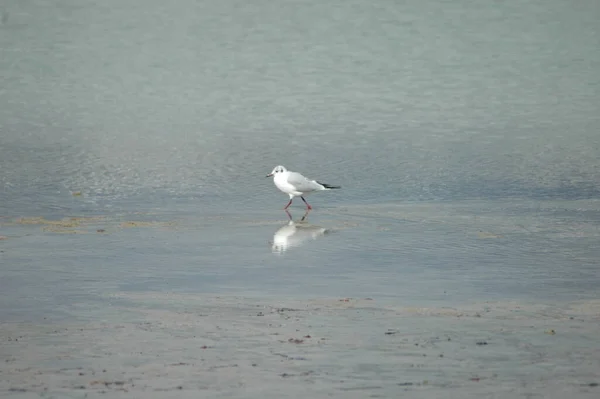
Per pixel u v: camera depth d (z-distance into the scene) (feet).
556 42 238.89
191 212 85.51
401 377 37.93
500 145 127.75
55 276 58.59
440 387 36.68
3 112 153.28
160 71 198.70
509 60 214.28
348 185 102.17
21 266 61.41
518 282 57.77
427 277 59.26
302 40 236.02
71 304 51.29
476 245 70.13
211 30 251.80
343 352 41.57
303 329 45.75
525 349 42.06
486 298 53.31
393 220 81.66
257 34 244.63
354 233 75.15
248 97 169.27
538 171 109.40
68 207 87.30
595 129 140.77
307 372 38.60
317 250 68.03
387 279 58.65
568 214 84.84
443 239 72.54
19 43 234.38
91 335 44.62
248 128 140.46
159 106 161.27
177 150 122.21
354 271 61.05
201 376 38.04
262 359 40.47
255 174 107.04
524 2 297.94
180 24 262.26
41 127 140.15
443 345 42.75
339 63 206.49
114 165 110.93
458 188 100.32
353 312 49.47
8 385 36.81
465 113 155.22
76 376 38.04
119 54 219.82
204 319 47.91
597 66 207.82
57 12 281.13
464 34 247.70
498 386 36.78
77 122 145.28
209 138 131.64
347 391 36.17
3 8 285.02
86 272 59.93
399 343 43.11
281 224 79.46
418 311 49.78
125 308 50.42
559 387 36.70
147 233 74.23
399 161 116.06
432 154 120.88
